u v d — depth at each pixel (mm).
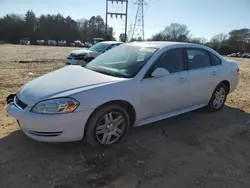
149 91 3887
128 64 4117
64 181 2906
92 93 3336
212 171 3246
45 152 3459
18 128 4137
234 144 4008
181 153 3641
